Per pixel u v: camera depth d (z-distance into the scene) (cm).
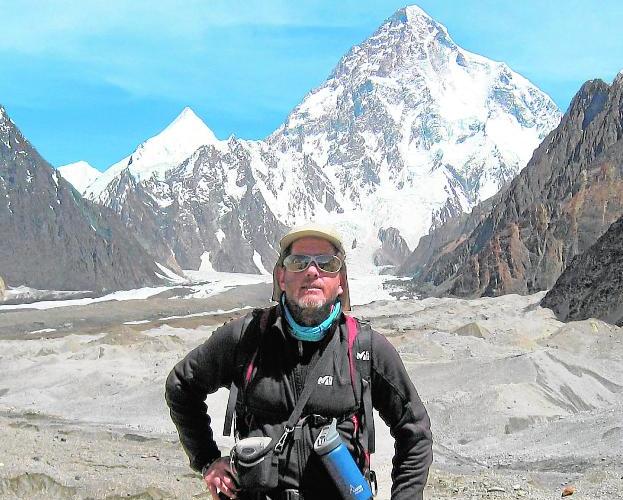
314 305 373
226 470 387
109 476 1092
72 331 7525
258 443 366
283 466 368
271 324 386
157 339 4575
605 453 1789
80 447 1437
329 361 379
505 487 1298
